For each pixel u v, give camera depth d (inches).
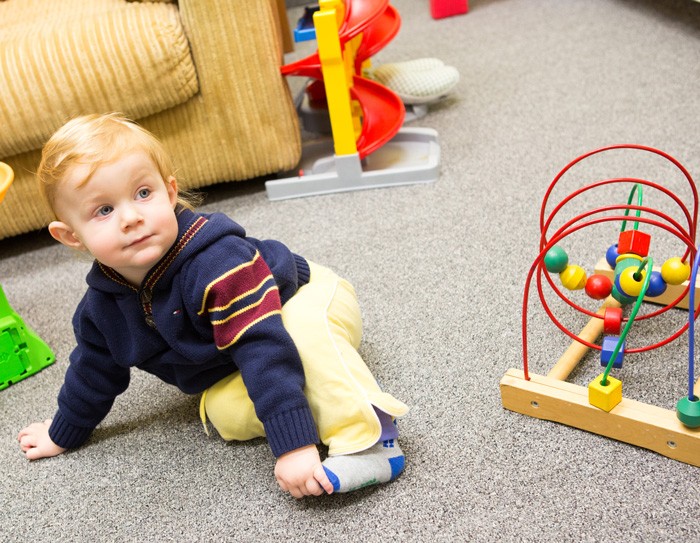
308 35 69.9
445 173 65.9
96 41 57.6
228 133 64.1
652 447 35.6
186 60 59.7
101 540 36.6
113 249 33.8
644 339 42.9
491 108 76.3
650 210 35.0
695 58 78.3
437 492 35.7
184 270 35.2
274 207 66.1
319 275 43.0
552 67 82.9
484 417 39.6
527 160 65.1
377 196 64.7
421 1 114.8
